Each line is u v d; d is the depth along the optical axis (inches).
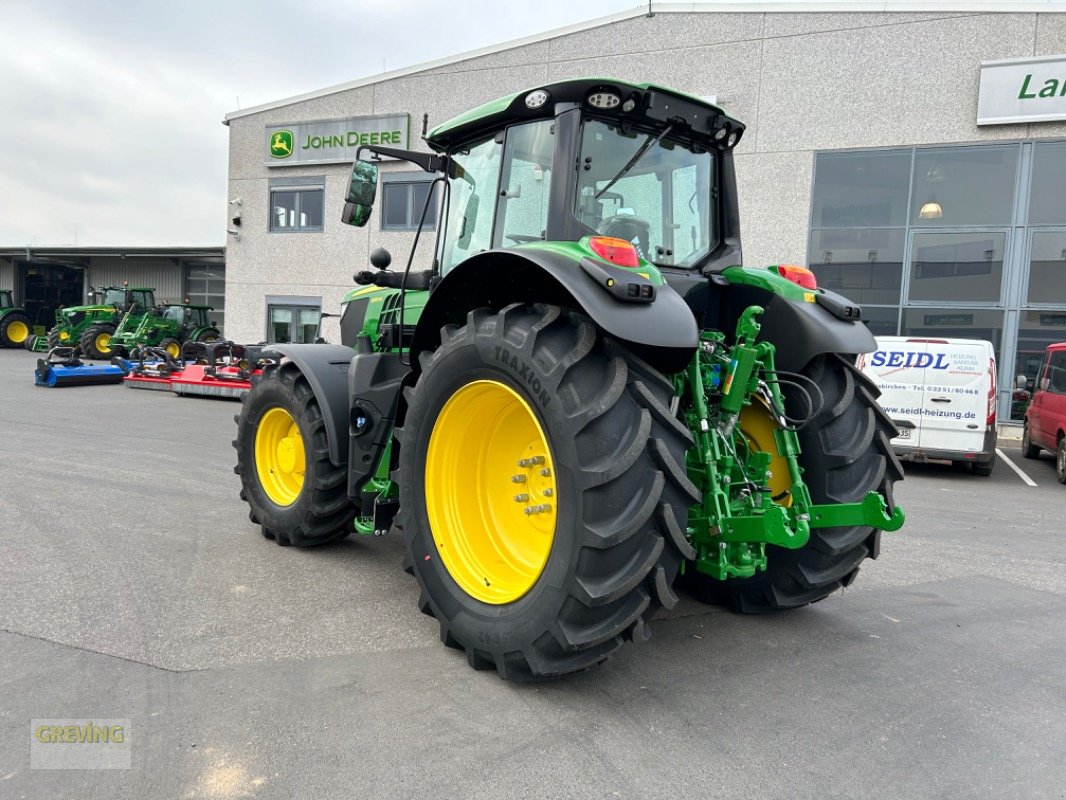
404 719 100.6
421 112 656.4
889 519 112.7
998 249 488.1
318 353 175.6
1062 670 125.1
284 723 98.3
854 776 91.1
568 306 117.0
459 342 118.6
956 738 101.4
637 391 103.0
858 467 131.7
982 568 187.9
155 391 566.6
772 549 135.8
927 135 494.3
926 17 487.5
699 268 141.2
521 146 135.5
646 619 105.7
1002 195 484.4
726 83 536.4
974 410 350.0
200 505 218.5
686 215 141.5
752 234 538.9
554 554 102.9
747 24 528.1
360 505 157.3
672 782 88.3
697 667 122.0
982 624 146.4
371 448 154.0
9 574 153.3
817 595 140.7
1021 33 468.1
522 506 124.0
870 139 506.9
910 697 113.5
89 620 130.8
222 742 93.3
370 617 137.3
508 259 116.5
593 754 93.8
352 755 91.4
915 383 359.6
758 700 110.7
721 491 115.0
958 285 499.2
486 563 123.0
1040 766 94.9
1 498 217.9
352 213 156.9
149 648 120.3
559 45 591.5
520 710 104.5
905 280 509.4
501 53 615.2
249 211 747.4
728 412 121.6
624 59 565.9
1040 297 482.0
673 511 101.6
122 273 1242.0
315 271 722.8
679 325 103.9
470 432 125.2
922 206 501.4
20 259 1236.5
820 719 105.4
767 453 129.7
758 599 144.3
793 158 525.3
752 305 139.1
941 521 248.2
